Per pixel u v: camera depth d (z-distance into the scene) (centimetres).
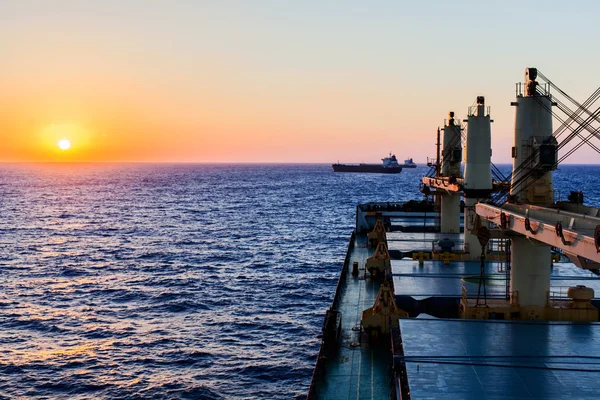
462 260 5856
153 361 5562
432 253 5956
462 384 2659
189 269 9956
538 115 3847
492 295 4259
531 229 3000
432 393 2570
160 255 11481
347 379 3381
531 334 3300
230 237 14188
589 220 2772
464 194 5953
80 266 10294
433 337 3253
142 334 6328
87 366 5438
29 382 5094
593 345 3133
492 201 4234
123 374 5269
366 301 4975
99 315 7069
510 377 2733
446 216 7762
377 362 3591
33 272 9750
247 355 5709
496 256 5866
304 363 5519
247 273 9569
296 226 16475
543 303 3803
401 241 6962
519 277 3828
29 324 6688
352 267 6316
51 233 15150
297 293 8162
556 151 3694
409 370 2812
